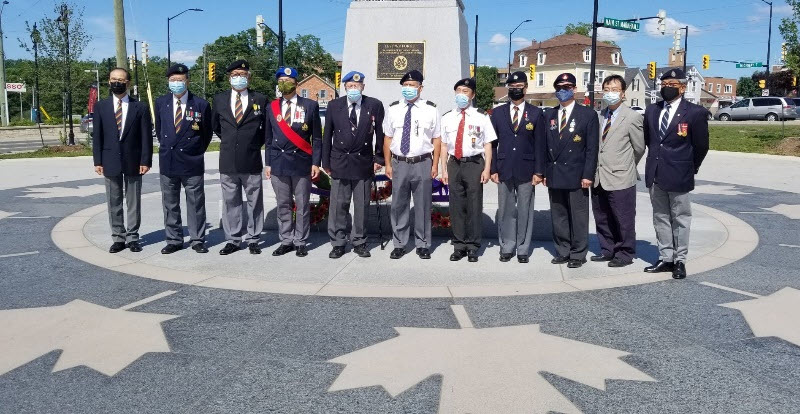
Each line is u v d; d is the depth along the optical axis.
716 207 10.70
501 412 3.37
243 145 6.79
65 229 8.37
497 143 6.58
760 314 4.98
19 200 11.05
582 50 73.25
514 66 80.06
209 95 57.16
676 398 3.53
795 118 41.62
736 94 110.81
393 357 4.11
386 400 3.51
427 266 6.50
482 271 6.31
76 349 4.24
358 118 6.64
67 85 26.16
